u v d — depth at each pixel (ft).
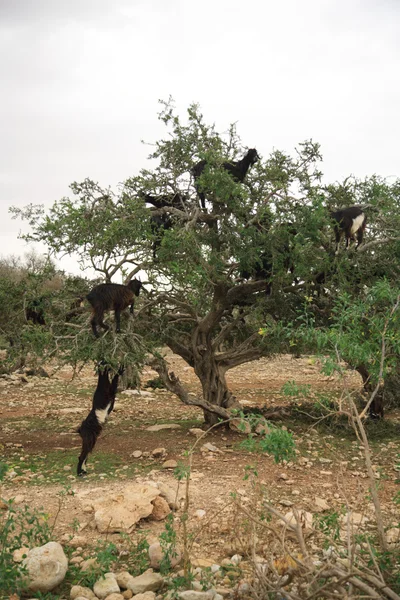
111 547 17.57
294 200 31.35
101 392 28.78
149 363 35.63
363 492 25.36
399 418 42.37
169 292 33.88
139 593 16.49
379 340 17.95
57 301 33.17
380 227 34.40
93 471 29.12
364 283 34.40
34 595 16.46
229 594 16.11
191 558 18.53
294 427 38.11
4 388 58.54
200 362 38.78
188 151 33.01
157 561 18.29
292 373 72.69
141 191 32.99
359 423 16.20
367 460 16.15
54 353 30.58
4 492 25.44
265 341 36.09
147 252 30.60
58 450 33.81
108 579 17.01
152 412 47.19
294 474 28.50
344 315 18.54
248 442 15.96
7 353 33.14
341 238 32.24
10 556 16.24
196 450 33.04
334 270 32.94
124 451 33.24
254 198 32.19
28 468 29.78
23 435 38.11
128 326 30.30
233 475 28.02
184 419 44.14
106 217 29.30
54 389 58.59
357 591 14.96
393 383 44.11
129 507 21.80
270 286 34.96
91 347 28.78
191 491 25.39
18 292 32.89
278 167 32.27
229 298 35.63
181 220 32.63
